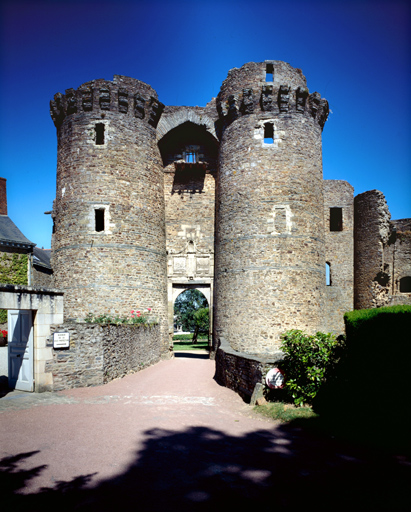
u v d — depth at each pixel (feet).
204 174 64.80
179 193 64.34
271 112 53.42
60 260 54.19
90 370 33.55
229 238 53.47
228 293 52.60
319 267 52.44
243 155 53.52
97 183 54.03
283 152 52.47
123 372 40.04
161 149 63.05
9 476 14.85
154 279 57.06
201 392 32.65
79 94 55.67
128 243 54.24
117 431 20.88
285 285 49.73
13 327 32.60
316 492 13.64
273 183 51.83
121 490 13.84
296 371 26.48
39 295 30.73
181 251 63.16
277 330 48.78
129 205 55.11
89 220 53.21
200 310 118.93
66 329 32.19
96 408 25.99
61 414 24.22
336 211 73.20
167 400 29.14
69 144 55.77
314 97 54.65
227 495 13.51
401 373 22.82
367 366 24.86
